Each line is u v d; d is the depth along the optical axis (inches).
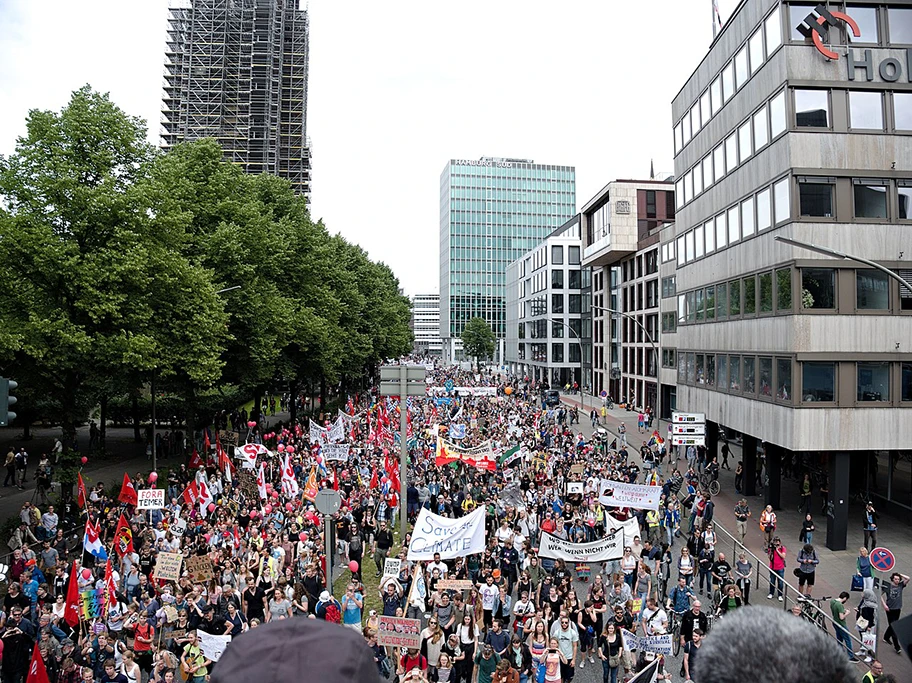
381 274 3902.6
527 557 758.5
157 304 1232.2
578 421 2568.9
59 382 1190.3
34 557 772.0
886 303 1084.5
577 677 631.8
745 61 1266.0
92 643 591.2
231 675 62.9
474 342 6043.3
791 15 1108.5
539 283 4581.7
